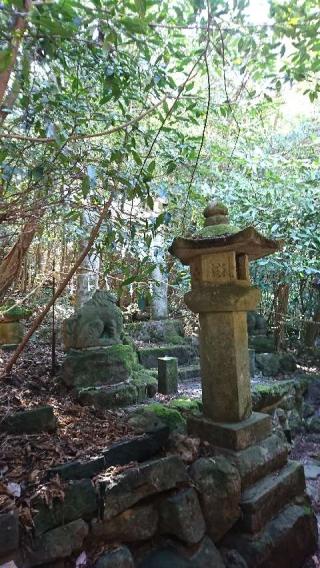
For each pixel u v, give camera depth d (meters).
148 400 2.84
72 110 1.95
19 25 1.34
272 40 1.98
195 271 2.22
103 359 2.62
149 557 1.76
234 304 2.03
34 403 2.32
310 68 2.09
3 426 1.89
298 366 5.04
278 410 3.51
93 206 2.33
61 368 2.63
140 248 2.79
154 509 1.83
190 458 2.02
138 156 2.10
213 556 1.80
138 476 1.76
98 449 1.87
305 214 4.06
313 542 2.19
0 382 2.54
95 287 4.50
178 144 2.63
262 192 3.94
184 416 2.38
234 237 1.88
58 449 1.83
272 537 1.95
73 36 1.54
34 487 1.56
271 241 2.01
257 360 4.57
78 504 1.59
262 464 2.08
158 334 4.85
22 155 2.00
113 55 1.94
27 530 1.45
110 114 2.29
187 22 1.88
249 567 1.82
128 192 2.06
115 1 1.56
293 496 2.21
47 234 4.03
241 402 2.12
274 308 5.31
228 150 4.11
